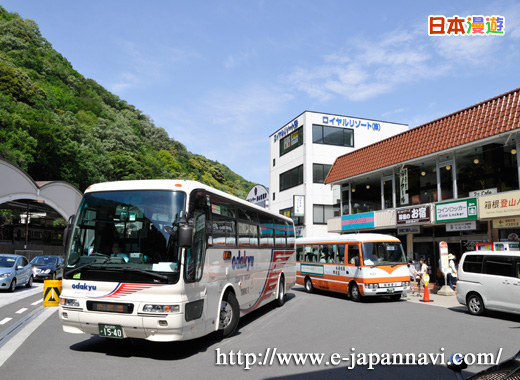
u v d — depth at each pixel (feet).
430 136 64.08
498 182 54.75
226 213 29.48
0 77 188.03
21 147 148.77
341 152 110.93
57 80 277.64
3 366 19.69
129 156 229.45
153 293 20.85
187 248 22.21
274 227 43.70
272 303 47.57
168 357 22.43
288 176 117.08
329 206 107.86
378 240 50.16
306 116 109.29
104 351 23.45
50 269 75.41
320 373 19.49
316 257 60.08
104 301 21.34
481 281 38.27
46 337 27.02
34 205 122.11
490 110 55.06
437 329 30.83
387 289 48.29
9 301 45.52
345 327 31.73
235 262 30.58
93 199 23.54
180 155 358.64
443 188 63.31
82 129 222.07
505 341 26.55
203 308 23.90
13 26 283.18
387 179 75.25
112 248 22.29
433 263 68.13
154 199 22.77
